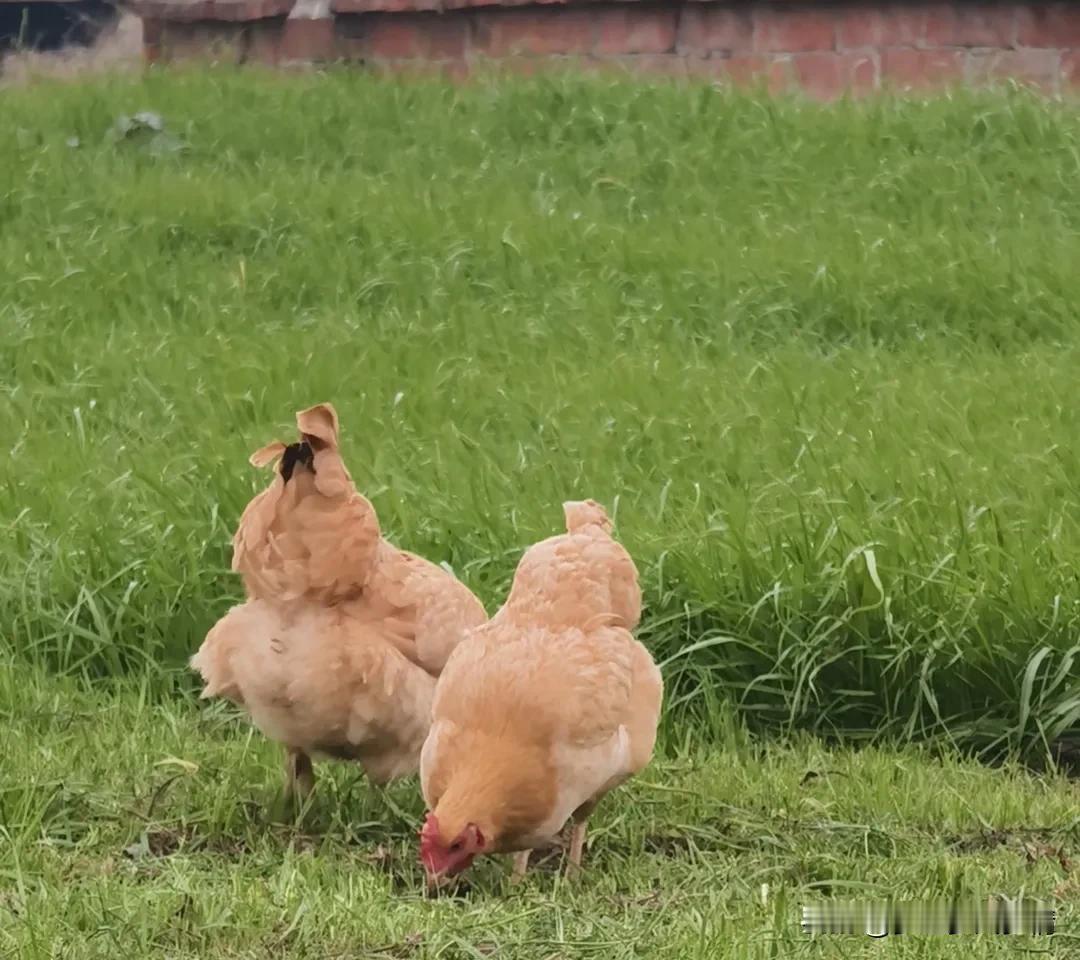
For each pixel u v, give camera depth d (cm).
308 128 2512
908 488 1368
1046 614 1214
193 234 2125
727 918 854
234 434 1514
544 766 895
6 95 2744
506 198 2230
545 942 816
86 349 1777
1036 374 1644
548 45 2881
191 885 885
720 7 2772
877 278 1936
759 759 1166
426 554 1288
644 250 2036
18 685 1204
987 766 1170
